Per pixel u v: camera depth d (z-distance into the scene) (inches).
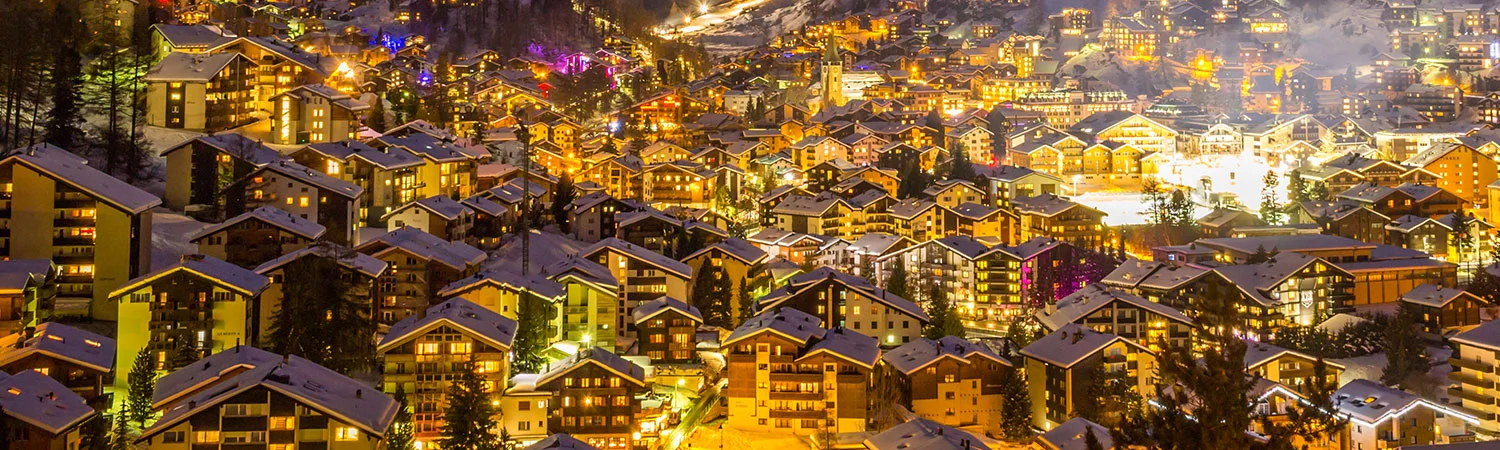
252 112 7450.8
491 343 4065.0
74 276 4596.5
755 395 4387.3
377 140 7017.7
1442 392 4950.8
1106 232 7795.3
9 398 3061.0
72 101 6309.1
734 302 6048.2
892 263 6963.6
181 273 4143.7
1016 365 4874.5
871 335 5423.2
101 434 3282.5
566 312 5108.3
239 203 5698.8
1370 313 6190.9
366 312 4598.9
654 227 6599.4
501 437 3937.0
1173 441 1820.9
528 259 6008.9
